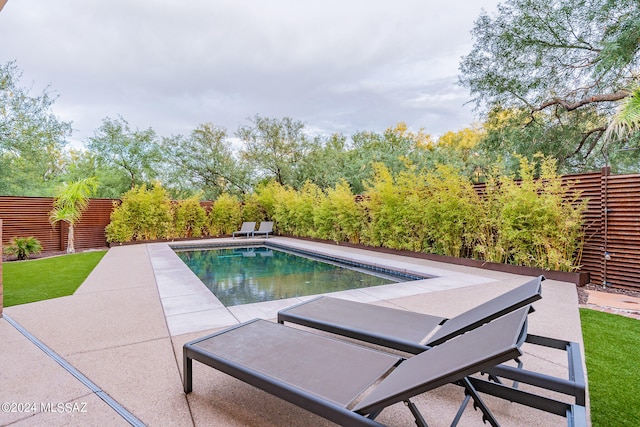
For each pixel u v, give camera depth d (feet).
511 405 6.73
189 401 6.85
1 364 8.43
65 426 6.00
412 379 4.94
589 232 18.61
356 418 4.78
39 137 48.14
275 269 26.22
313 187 44.88
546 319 12.00
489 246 22.63
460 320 7.89
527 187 20.08
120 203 40.98
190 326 11.18
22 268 23.65
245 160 69.36
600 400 6.89
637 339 10.16
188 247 38.55
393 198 28.99
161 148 67.21
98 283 18.03
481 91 36.37
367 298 14.71
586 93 31.40
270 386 5.70
